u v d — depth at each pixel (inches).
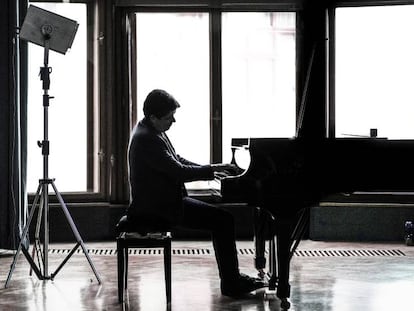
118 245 191.9
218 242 202.7
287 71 305.4
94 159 303.4
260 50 304.5
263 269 239.5
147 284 220.8
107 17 300.0
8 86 279.3
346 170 182.9
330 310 188.9
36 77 299.1
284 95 306.3
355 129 300.0
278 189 181.9
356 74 299.4
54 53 301.0
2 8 277.9
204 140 305.9
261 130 307.1
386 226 298.8
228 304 195.6
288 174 181.9
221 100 304.8
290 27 303.6
